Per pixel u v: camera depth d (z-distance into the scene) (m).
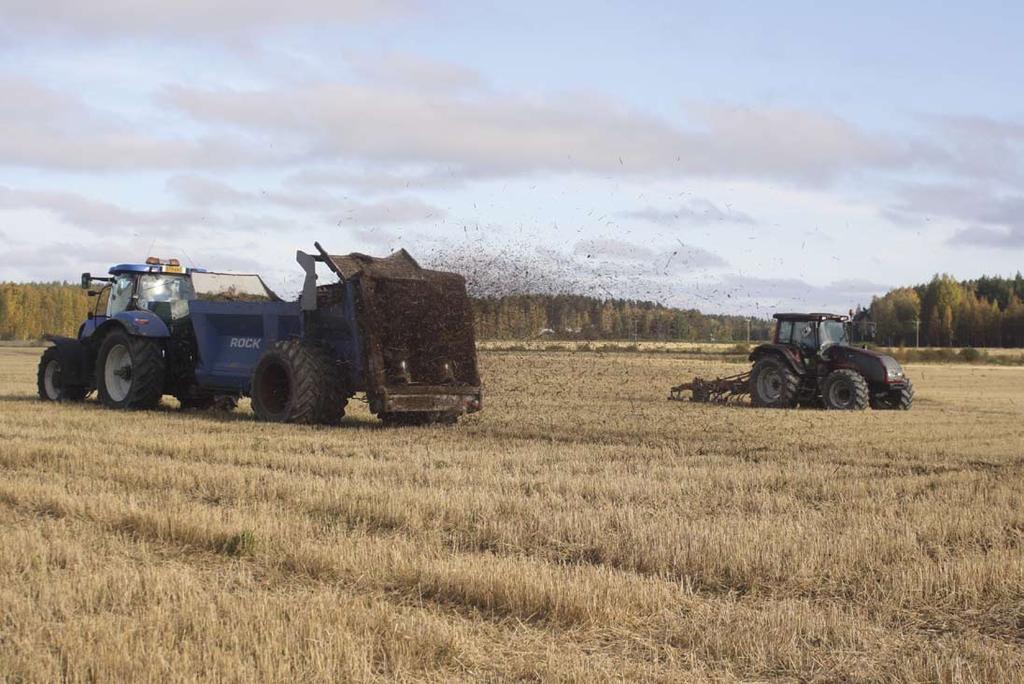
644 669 4.69
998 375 43.47
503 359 22.23
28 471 9.72
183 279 17.47
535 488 9.23
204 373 15.91
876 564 6.50
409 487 8.91
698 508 8.38
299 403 14.05
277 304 14.80
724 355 45.09
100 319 17.92
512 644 5.02
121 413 15.59
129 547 6.82
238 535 6.74
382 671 4.61
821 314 21.94
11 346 73.88
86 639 4.82
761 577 6.26
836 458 12.08
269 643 4.73
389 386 13.84
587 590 5.64
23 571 6.11
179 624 5.05
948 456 12.50
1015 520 8.04
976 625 5.45
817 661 4.82
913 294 95.75
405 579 6.04
